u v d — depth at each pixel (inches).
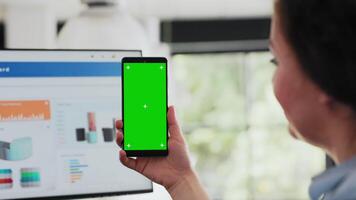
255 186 187.8
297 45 19.2
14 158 37.2
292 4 19.0
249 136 186.9
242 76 181.9
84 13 52.8
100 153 38.5
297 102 20.7
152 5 145.5
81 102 38.4
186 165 31.8
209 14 163.2
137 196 44.9
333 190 20.3
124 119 31.5
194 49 173.3
